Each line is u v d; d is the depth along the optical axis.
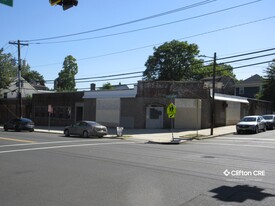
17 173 9.80
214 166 11.39
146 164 11.62
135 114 34.66
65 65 74.75
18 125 33.53
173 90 33.88
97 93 38.88
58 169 10.48
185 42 61.00
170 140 23.66
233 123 40.38
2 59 50.62
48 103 45.97
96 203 6.70
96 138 25.33
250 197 7.27
